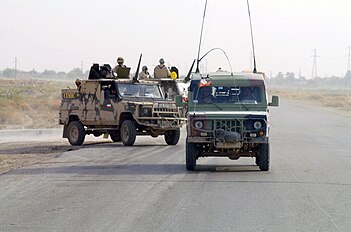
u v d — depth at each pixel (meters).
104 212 21.28
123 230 18.56
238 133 30.50
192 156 31.56
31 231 18.61
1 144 52.50
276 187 26.52
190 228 18.78
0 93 125.44
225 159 38.00
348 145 50.28
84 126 50.31
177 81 54.09
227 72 34.41
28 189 26.31
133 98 47.91
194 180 28.56
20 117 82.19
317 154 42.12
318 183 27.77
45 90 156.00
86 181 28.39
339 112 114.38
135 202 23.06
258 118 30.53
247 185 27.03
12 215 21.02
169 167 33.59
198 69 34.50
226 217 20.34
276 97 32.81
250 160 37.38
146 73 55.41
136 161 36.50
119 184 27.44
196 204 22.59
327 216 20.56
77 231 18.53
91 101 49.22
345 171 32.41
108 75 50.25
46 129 66.00
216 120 30.59
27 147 48.56
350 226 19.08
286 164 35.50
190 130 30.73
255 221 19.73
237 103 32.53
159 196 24.30
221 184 27.31
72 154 40.53
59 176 30.05
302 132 64.69
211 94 32.97
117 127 48.50
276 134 61.47
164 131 47.84
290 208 21.91
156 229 18.67
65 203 23.02
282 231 18.39
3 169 33.62
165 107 47.47
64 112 51.06
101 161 36.50
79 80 49.72
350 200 23.53
